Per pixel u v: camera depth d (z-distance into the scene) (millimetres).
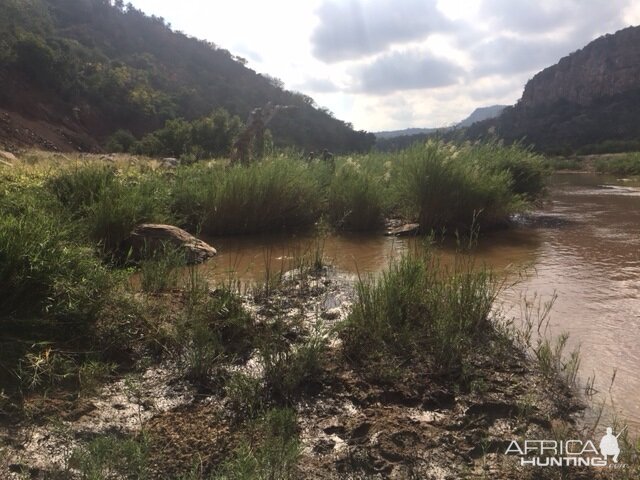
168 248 6223
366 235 9359
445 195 9273
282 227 9961
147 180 9156
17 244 4016
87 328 4086
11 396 3281
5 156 13117
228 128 35938
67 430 2994
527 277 6223
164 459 2781
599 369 3791
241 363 3928
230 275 5961
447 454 2879
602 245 8211
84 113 55219
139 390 3525
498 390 3537
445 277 5191
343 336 4348
